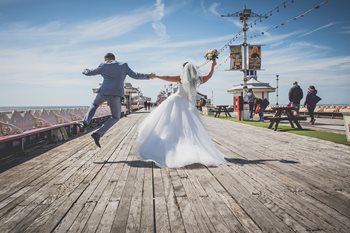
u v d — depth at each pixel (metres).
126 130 11.51
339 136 8.12
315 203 2.88
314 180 3.72
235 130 10.59
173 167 4.54
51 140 8.09
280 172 4.17
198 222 2.45
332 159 5.09
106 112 20.20
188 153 4.64
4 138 5.48
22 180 3.99
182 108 5.02
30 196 3.25
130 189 3.45
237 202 2.93
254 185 3.52
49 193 3.35
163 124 4.94
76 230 2.34
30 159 5.61
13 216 2.66
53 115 9.29
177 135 4.86
